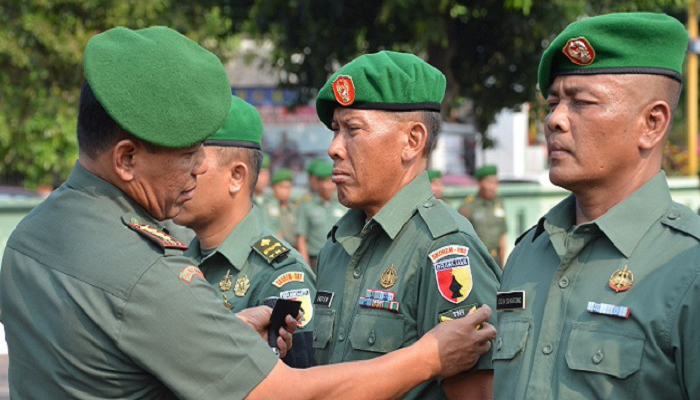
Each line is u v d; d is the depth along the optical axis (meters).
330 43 11.03
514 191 13.66
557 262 2.70
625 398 2.42
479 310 2.79
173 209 2.55
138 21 14.28
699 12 17.11
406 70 3.23
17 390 2.52
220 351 2.42
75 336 2.39
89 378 2.40
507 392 2.64
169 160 2.44
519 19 10.68
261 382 2.46
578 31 2.54
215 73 2.45
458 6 10.51
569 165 2.59
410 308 3.11
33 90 15.03
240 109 3.69
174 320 2.38
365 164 3.20
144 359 2.38
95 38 2.40
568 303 2.59
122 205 2.49
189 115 2.38
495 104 11.92
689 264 2.42
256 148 3.73
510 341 2.68
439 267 3.04
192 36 12.85
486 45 11.37
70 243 2.45
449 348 2.72
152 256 2.42
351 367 2.60
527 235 2.93
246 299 3.58
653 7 11.06
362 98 3.18
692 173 18.89
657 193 2.58
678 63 2.58
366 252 3.29
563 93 2.62
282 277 3.55
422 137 3.26
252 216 3.74
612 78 2.54
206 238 3.71
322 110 3.37
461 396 2.96
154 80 2.35
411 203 3.24
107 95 2.34
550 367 2.56
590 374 2.46
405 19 10.26
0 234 10.71
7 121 15.12
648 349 2.41
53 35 14.20
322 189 12.20
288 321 2.89
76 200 2.50
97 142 2.45
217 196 3.62
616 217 2.57
